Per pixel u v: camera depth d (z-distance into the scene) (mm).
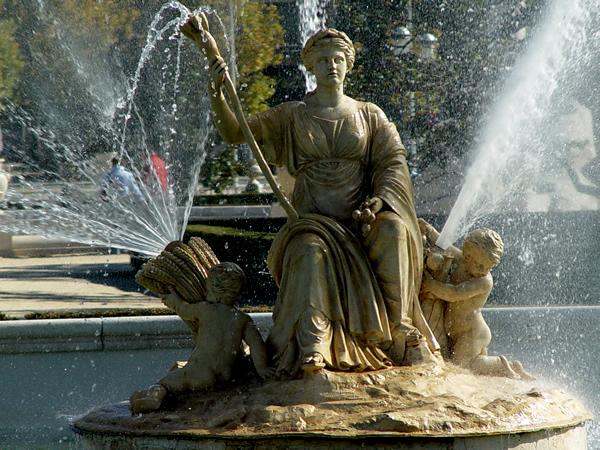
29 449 10320
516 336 13633
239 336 8391
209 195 32469
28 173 31062
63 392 13047
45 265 26625
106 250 30844
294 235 8469
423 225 9414
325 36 8914
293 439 7113
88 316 14906
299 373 7863
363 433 7035
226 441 7199
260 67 28688
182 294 8734
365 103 9125
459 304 8938
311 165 8844
